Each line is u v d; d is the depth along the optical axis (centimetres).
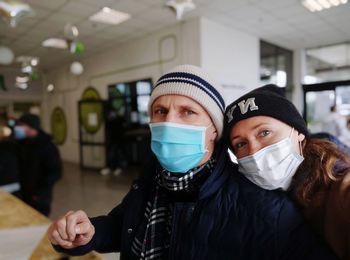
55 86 1020
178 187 77
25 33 620
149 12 511
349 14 548
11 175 263
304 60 845
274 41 735
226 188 73
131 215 86
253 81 674
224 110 81
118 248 94
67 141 981
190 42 555
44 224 139
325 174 64
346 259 56
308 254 60
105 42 696
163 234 79
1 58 607
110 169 736
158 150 78
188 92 74
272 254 63
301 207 69
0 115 1020
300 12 532
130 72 698
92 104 816
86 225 72
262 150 70
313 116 495
